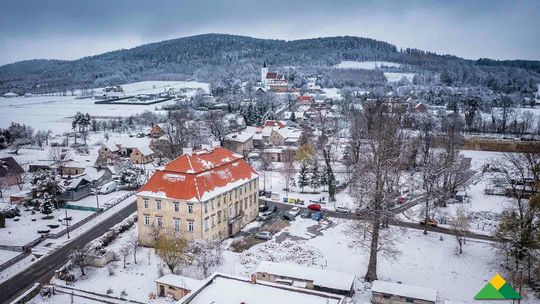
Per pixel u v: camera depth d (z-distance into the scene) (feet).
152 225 264.93
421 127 543.80
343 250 264.72
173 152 472.44
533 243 223.10
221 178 283.79
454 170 351.25
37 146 632.38
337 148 529.04
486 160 499.92
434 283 224.12
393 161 246.68
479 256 255.29
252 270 233.96
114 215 331.77
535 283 220.02
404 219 320.70
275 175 451.53
